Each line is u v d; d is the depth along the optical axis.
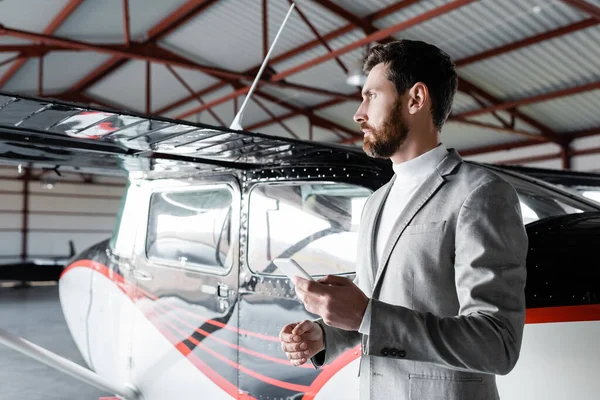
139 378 2.83
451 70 1.16
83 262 3.40
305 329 1.18
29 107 1.52
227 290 2.33
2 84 13.31
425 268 1.06
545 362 1.49
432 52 1.14
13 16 9.57
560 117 11.78
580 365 1.44
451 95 1.17
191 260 2.55
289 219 2.14
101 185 20.27
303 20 9.76
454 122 11.69
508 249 0.99
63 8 9.49
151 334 2.76
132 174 2.95
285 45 11.05
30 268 14.06
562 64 9.73
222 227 2.41
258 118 15.65
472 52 10.06
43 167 2.52
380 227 1.21
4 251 18.53
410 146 1.15
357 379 1.82
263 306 2.18
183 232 2.62
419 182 1.16
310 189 2.09
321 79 12.23
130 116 1.59
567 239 1.62
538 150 13.09
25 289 13.39
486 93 11.42
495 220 1.00
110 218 20.44
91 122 1.69
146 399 2.79
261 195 2.26
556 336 1.49
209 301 2.42
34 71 12.94
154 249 2.80
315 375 1.96
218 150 2.04
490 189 1.03
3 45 10.55
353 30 9.73
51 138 1.94
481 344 0.93
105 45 9.45
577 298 1.48
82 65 13.10
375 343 0.97
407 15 9.09
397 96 1.13
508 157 13.69
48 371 5.38
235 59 12.22
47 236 19.23
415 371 1.08
